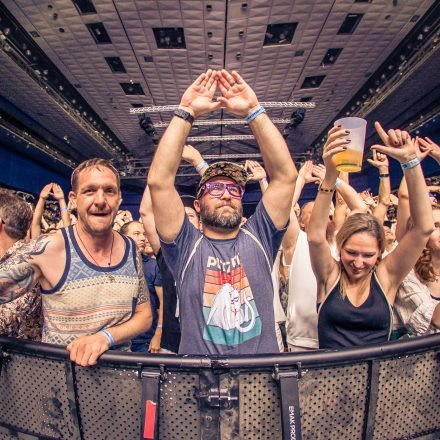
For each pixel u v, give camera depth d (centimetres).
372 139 979
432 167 835
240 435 86
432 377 96
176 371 86
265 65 644
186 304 116
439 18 512
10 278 114
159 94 744
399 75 642
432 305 147
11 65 607
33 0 473
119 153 1102
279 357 84
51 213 763
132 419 91
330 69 661
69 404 96
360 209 201
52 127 904
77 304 124
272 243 128
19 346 99
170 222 120
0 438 107
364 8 505
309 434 87
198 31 545
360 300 142
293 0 487
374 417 91
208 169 131
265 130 121
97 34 551
